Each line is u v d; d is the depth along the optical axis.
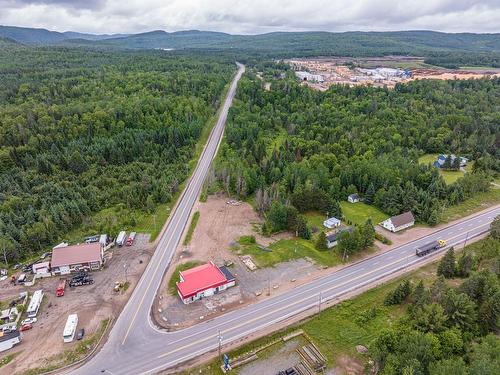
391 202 110.31
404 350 56.69
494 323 62.53
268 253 89.00
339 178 121.81
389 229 101.31
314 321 68.25
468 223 104.06
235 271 82.25
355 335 65.31
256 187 120.00
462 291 68.25
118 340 63.59
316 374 57.66
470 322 62.78
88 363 59.16
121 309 70.69
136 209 109.56
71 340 63.06
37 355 60.38
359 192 122.75
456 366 50.53
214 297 74.25
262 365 59.16
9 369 57.81
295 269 83.38
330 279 80.12
